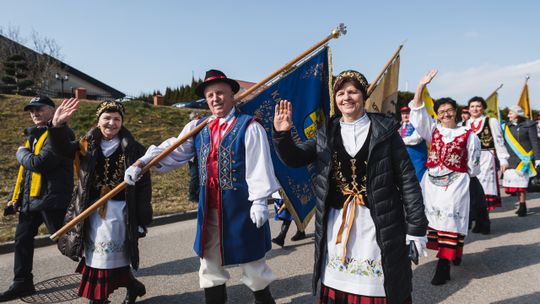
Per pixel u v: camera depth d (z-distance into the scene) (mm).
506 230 5844
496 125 6199
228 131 2971
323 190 2453
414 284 3930
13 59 26969
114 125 3328
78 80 36188
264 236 3078
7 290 3824
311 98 4309
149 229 6719
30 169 3695
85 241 3262
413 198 2271
